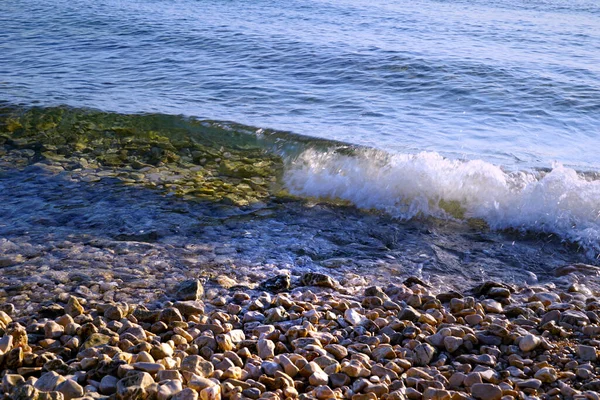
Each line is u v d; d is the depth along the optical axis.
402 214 8.16
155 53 15.54
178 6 21.31
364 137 10.24
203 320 5.36
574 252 7.34
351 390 4.39
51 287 5.93
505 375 4.62
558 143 10.45
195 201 8.18
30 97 11.53
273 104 11.91
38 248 6.73
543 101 12.62
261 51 15.71
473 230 7.82
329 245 7.25
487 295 6.10
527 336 4.99
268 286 6.09
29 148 9.60
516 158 9.55
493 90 13.16
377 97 12.64
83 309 5.45
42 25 18.20
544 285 6.53
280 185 8.82
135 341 4.86
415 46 16.55
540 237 7.63
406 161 8.63
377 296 5.92
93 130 10.27
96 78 13.30
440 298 5.98
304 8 21.78
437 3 24.39
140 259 6.60
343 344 5.06
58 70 13.88
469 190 8.23
